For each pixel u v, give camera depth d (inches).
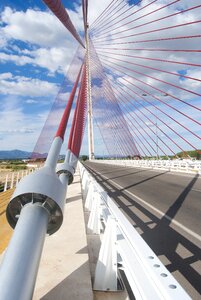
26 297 58.1
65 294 105.9
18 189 86.7
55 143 142.5
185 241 224.4
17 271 60.7
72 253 149.8
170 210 351.6
